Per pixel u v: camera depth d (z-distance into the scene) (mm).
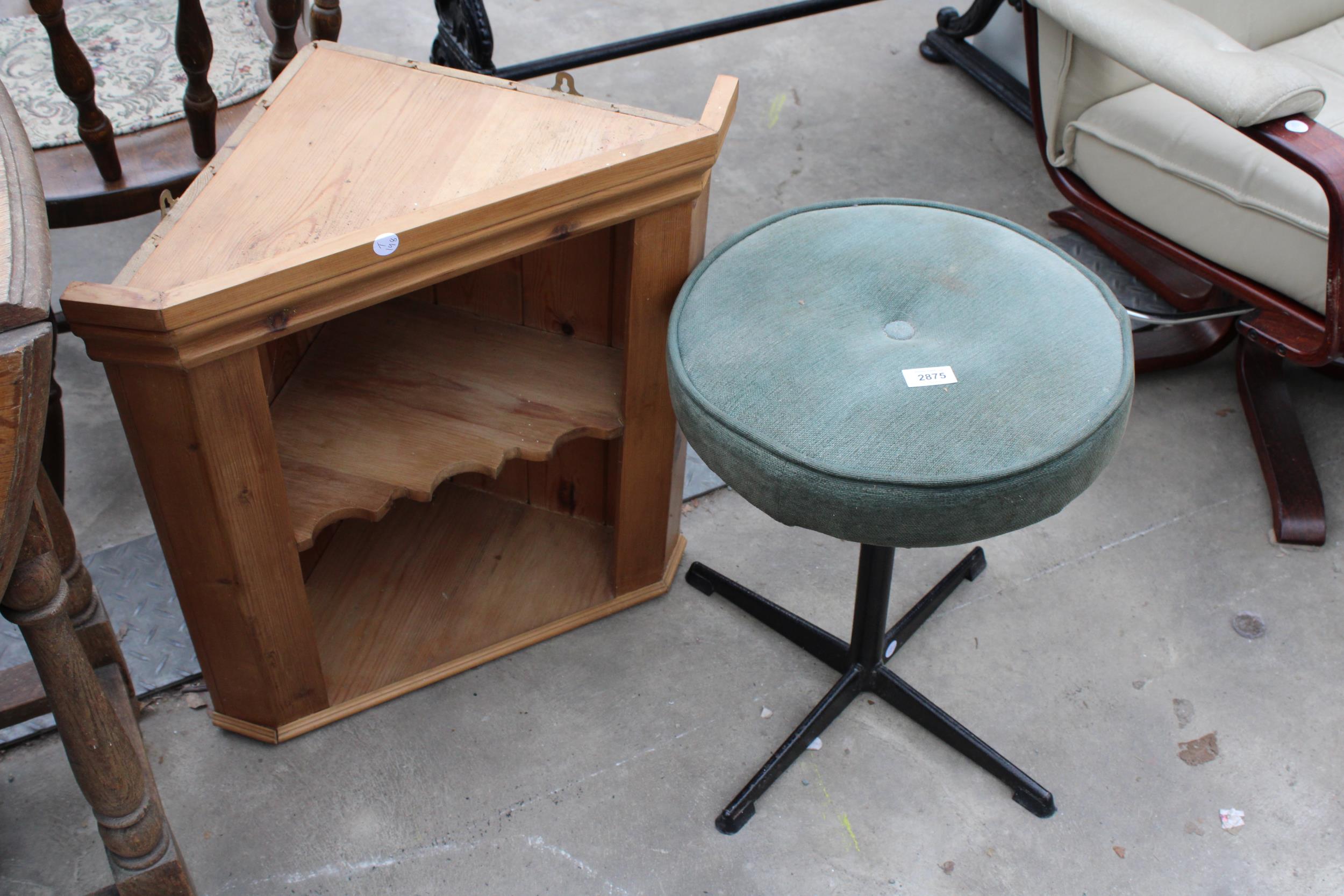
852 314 1166
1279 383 1850
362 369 1422
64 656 885
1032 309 1164
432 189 1131
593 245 1346
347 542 1656
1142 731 1473
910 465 1012
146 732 1437
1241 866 1332
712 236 2242
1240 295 1607
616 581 1581
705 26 2244
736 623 1599
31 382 630
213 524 1160
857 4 2299
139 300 946
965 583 1655
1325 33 1885
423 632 1545
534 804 1376
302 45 1576
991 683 1526
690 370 1120
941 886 1310
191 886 1119
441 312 1510
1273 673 1545
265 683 1351
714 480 1816
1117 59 1480
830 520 1049
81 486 1732
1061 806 1389
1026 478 1013
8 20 1593
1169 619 1614
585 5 2979
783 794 1394
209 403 1058
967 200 2377
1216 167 1558
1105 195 1751
